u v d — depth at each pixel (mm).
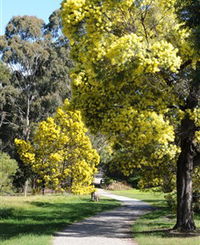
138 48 9211
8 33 41875
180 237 11078
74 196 31688
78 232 12891
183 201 12664
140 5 10305
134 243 10445
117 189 47656
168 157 13250
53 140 26703
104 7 9992
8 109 41031
